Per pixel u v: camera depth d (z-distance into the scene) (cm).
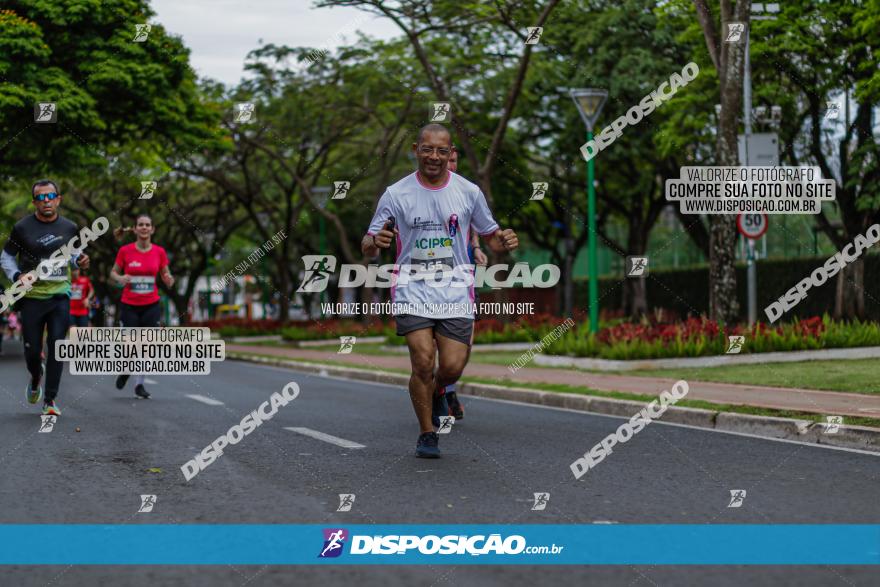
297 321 3725
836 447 794
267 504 568
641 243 3394
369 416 1035
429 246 712
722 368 1502
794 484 625
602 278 4166
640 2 2744
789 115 2289
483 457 740
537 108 3094
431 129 705
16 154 2509
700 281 3250
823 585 407
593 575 425
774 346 1594
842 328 1708
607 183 3403
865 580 413
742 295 2728
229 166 3753
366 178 4000
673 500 575
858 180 2116
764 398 1030
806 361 1574
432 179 711
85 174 2712
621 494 593
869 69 2061
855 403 963
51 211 941
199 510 554
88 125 2369
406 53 2961
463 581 419
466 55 2933
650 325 1839
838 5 2088
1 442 816
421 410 734
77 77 2447
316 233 4991
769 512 541
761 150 1745
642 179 3122
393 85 3072
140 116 2608
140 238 1184
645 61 2706
